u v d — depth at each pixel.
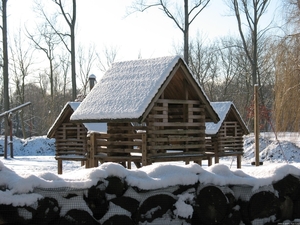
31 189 6.39
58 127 24.31
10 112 33.53
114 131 16.75
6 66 39.94
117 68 18.09
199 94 17.12
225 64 59.69
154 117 15.90
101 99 16.91
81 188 6.73
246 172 8.76
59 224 6.59
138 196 7.17
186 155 16.77
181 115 17.80
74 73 40.03
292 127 22.95
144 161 15.61
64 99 63.69
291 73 22.59
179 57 16.39
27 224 6.36
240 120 26.48
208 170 7.98
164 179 7.32
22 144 41.59
